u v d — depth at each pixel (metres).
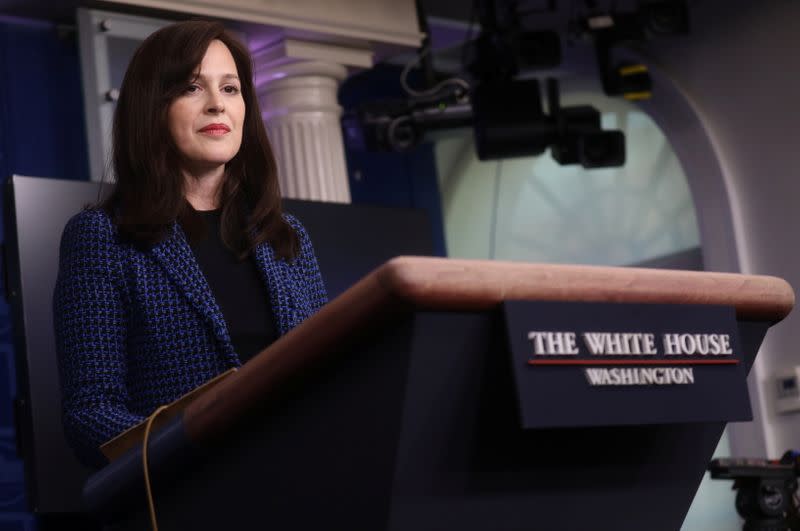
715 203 10.50
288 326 2.39
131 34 7.82
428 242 6.45
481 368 1.41
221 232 2.49
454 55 11.64
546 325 1.42
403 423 1.36
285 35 8.35
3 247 4.66
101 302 2.18
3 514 7.53
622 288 1.51
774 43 9.86
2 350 7.74
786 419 9.79
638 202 11.80
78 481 4.36
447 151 12.27
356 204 6.17
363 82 11.47
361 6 8.59
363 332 1.36
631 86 9.99
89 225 2.25
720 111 10.44
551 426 1.39
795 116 9.74
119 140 2.42
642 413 1.48
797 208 9.79
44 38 8.44
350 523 1.44
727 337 1.60
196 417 1.58
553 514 1.54
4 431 7.65
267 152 2.63
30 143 8.26
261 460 1.55
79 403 2.09
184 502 1.67
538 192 12.52
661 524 1.68
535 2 10.30
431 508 1.42
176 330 2.21
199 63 2.41
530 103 9.70
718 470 7.16
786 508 7.24
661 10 9.69
